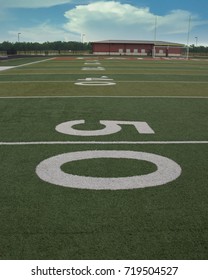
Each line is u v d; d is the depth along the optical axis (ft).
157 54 209.97
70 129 18.20
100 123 19.65
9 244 7.82
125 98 28.86
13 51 211.00
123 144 15.58
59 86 37.65
